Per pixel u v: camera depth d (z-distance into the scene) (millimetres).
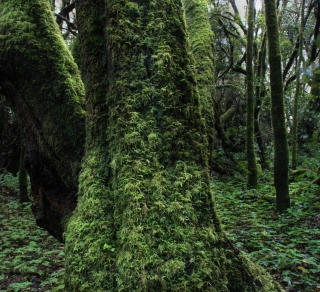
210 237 1733
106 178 1918
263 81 12078
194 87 1932
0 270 4305
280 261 3791
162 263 1599
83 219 1854
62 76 2363
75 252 1781
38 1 2482
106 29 1939
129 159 1761
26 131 2488
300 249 4336
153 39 1881
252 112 8602
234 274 1761
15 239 5641
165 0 1938
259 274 1902
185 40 1960
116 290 1625
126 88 1832
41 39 2400
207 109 2600
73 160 2277
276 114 5660
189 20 3607
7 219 7160
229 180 10242
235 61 14672
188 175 1779
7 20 2391
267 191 8195
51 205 2408
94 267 1705
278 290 1936
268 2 5363
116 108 1844
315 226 5133
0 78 2496
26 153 2494
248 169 8797
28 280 4133
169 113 1826
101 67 2000
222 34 13742
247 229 5188
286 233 4918
